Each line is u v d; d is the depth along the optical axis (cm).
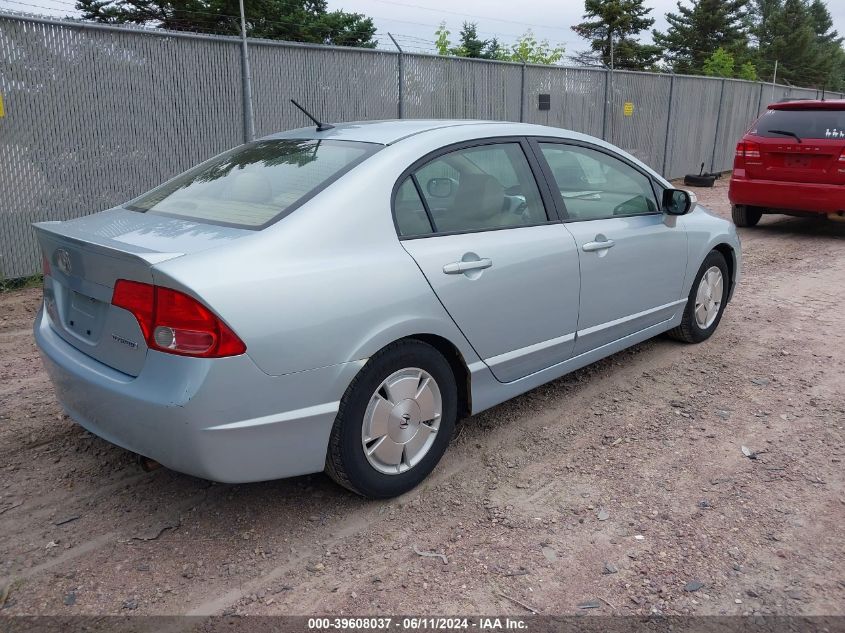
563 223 403
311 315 280
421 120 398
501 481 348
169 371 264
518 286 365
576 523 313
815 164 939
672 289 490
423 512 321
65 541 296
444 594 268
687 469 361
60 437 384
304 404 284
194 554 289
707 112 1684
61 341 321
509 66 1168
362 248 305
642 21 4500
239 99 834
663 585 273
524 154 394
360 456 308
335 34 3406
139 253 266
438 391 336
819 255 893
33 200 690
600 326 429
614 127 1421
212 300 258
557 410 429
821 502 330
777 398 449
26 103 671
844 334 575
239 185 341
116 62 725
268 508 322
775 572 281
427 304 321
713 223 531
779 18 7562
